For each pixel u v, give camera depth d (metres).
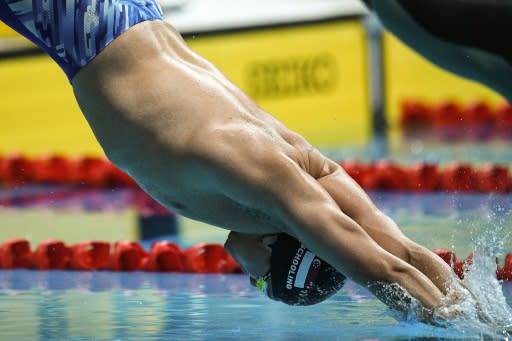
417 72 35.44
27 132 28.48
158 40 11.51
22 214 22.02
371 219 11.49
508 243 15.84
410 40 13.95
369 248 10.73
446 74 36.34
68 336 11.29
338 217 10.72
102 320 12.17
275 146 10.96
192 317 12.24
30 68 28.47
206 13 31.98
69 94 29.27
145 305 13.09
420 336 10.84
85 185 26.34
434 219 19.16
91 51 11.33
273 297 11.59
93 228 19.98
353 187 11.72
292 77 32.25
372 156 27.25
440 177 23.48
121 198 24.05
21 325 11.94
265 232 11.37
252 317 12.20
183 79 11.23
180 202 11.54
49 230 19.86
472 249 15.84
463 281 11.74
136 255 16.17
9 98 28.12
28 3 11.61
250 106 11.59
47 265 16.31
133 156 11.38
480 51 13.38
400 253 11.32
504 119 33.72
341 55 33.34
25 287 14.63
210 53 30.36
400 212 20.31
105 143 11.57
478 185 22.91
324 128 32.91
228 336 11.12
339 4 33.78
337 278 11.31
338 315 12.20
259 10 32.50
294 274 11.20
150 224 20.38
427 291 10.93
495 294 11.75
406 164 25.69
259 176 10.74
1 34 28.25
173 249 16.27
